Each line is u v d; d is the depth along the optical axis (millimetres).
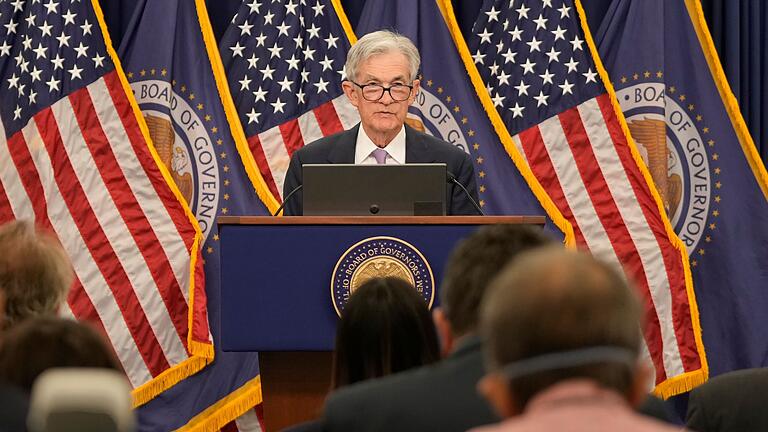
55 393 2439
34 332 3744
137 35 15586
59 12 15484
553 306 3129
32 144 15195
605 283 3156
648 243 15227
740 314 15438
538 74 15578
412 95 11633
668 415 4723
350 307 5961
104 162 15164
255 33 15664
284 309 8570
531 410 3113
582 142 15422
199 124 15445
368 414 4344
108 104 15242
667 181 15547
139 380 14930
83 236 15008
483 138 15484
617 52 15734
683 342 15133
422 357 5902
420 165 9367
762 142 15789
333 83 15594
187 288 15078
